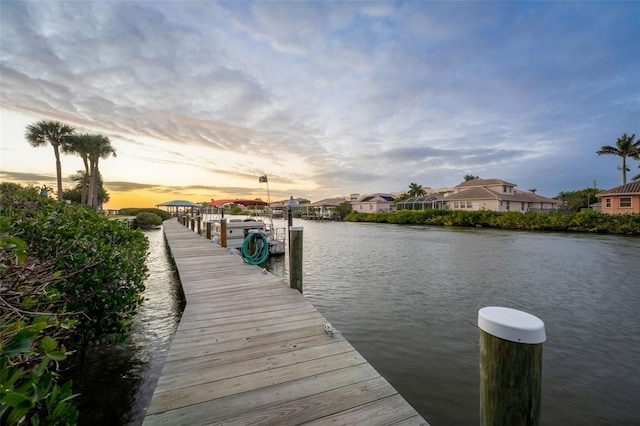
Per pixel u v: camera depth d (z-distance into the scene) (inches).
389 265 419.5
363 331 196.5
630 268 389.7
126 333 159.9
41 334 62.2
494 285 312.5
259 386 79.5
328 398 74.7
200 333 114.9
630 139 1278.3
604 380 143.1
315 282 326.3
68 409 50.2
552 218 938.1
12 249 55.6
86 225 123.4
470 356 163.6
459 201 1407.5
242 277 210.8
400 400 74.2
